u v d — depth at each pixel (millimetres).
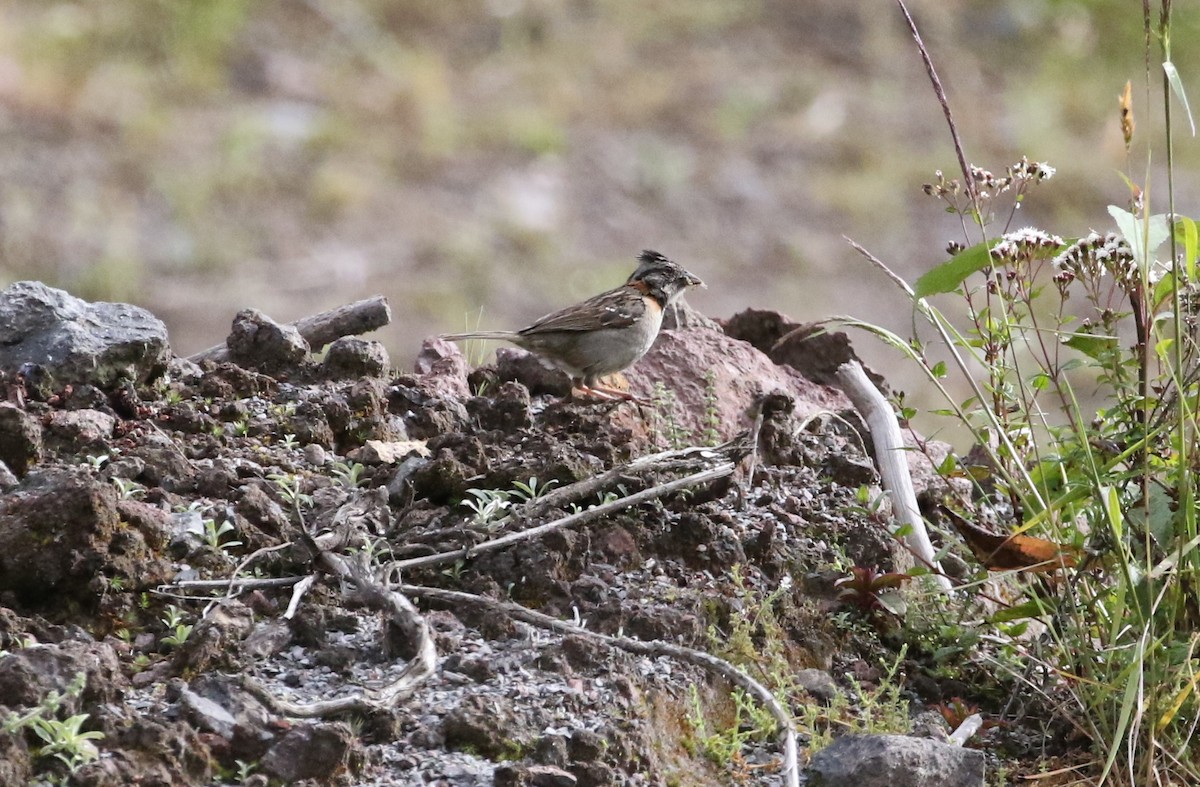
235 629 7301
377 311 11203
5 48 30125
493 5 35688
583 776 6770
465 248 26906
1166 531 7789
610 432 9781
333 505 8531
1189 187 30641
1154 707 7523
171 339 23125
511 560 8086
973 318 8711
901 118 33125
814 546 8953
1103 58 35719
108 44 31188
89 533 7441
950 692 8383
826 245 28469
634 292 11242
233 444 9172
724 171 30516
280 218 27109
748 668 7895
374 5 34750
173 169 27703
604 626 7809
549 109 32219
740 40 35719
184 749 6457
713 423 10391
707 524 8578
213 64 31328
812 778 7199
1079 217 29469
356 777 6609
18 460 8367
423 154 29672
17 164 26812
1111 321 8352
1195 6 36031
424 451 9242
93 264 24547
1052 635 8258
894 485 9594
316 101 31031
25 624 7238
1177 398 8031
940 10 37000
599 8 36594
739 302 26281
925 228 29266
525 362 11148
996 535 8352
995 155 31797
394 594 7488
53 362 9188
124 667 7109
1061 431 8398
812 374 11719
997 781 7637
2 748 6160
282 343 10266
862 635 8586
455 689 7191
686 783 7145
